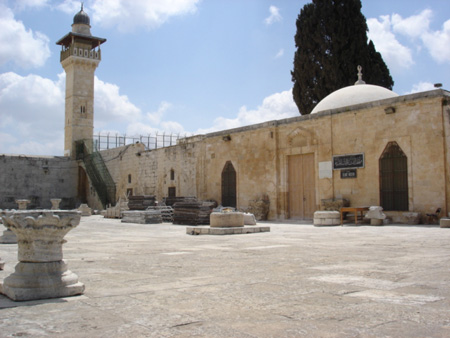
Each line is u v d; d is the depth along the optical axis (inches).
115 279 265.3
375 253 383.2
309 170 993.5
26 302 206.4
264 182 1083.9
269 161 1069.8
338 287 235.0
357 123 881.5
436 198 752.3
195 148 1334.9
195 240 543.2
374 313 181.3
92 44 2078.0
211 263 331.0
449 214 713.0
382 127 837.2
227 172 1214.3
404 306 192.7
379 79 1478.8
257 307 193.3
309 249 421.7
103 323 170.7
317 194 953.5
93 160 1882.4
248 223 757.9
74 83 1974.7
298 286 238.5
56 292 215.6
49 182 1934.1
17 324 170.9
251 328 161.8
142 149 1627.7
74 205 1972.2
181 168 1396.4
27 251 220.7
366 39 1480.1
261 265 317.4
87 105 1999.3
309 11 1528.1
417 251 394.9
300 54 1544.0
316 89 1486.2
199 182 1312.7
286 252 398.0
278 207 1043.9
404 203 801.6
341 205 872.9
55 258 224.8
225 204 1213.7
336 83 1449.3
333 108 968.9
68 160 1975.9
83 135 1991.9
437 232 601.0
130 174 1676.9
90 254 401.7
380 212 773.3
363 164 864.9
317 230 691.4
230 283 248.8
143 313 184.9
